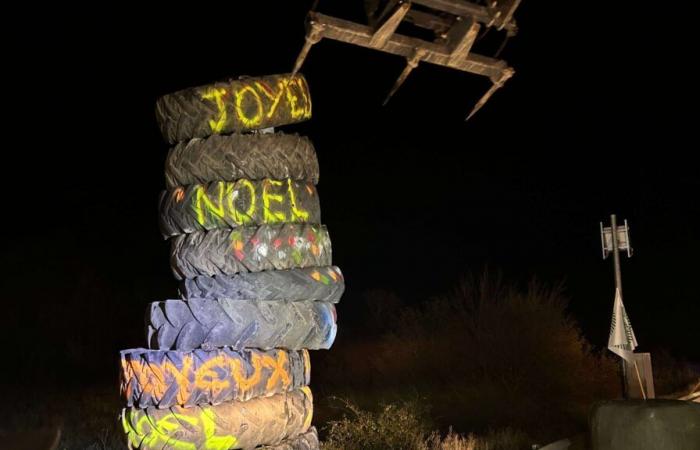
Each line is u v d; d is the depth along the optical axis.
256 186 6.24
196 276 6.28
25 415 12.09
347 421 11.17
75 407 12.96
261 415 6.12
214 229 6.24
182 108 6.33
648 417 6.53
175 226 6.33
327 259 6.58
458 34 4.33
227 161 6.22
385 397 14.09
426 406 12.28
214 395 5.91
